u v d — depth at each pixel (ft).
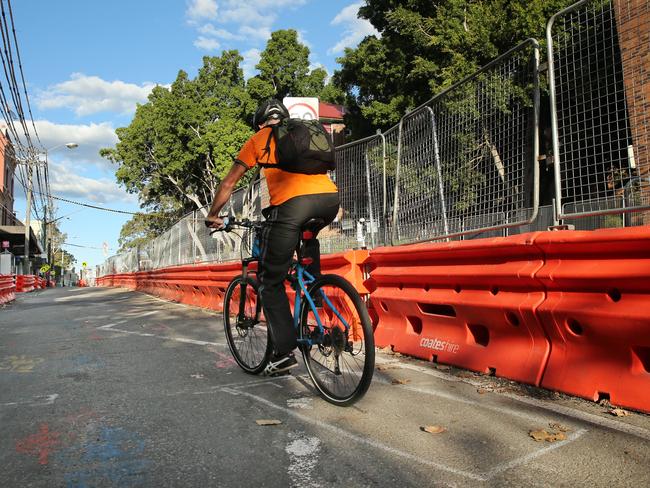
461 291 14.05
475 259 13.53
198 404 11.64
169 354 17.76
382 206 20.98
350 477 7.80
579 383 10.83
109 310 36.37
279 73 114.93
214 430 9.91
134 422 10.46
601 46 12.75
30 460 8.62
